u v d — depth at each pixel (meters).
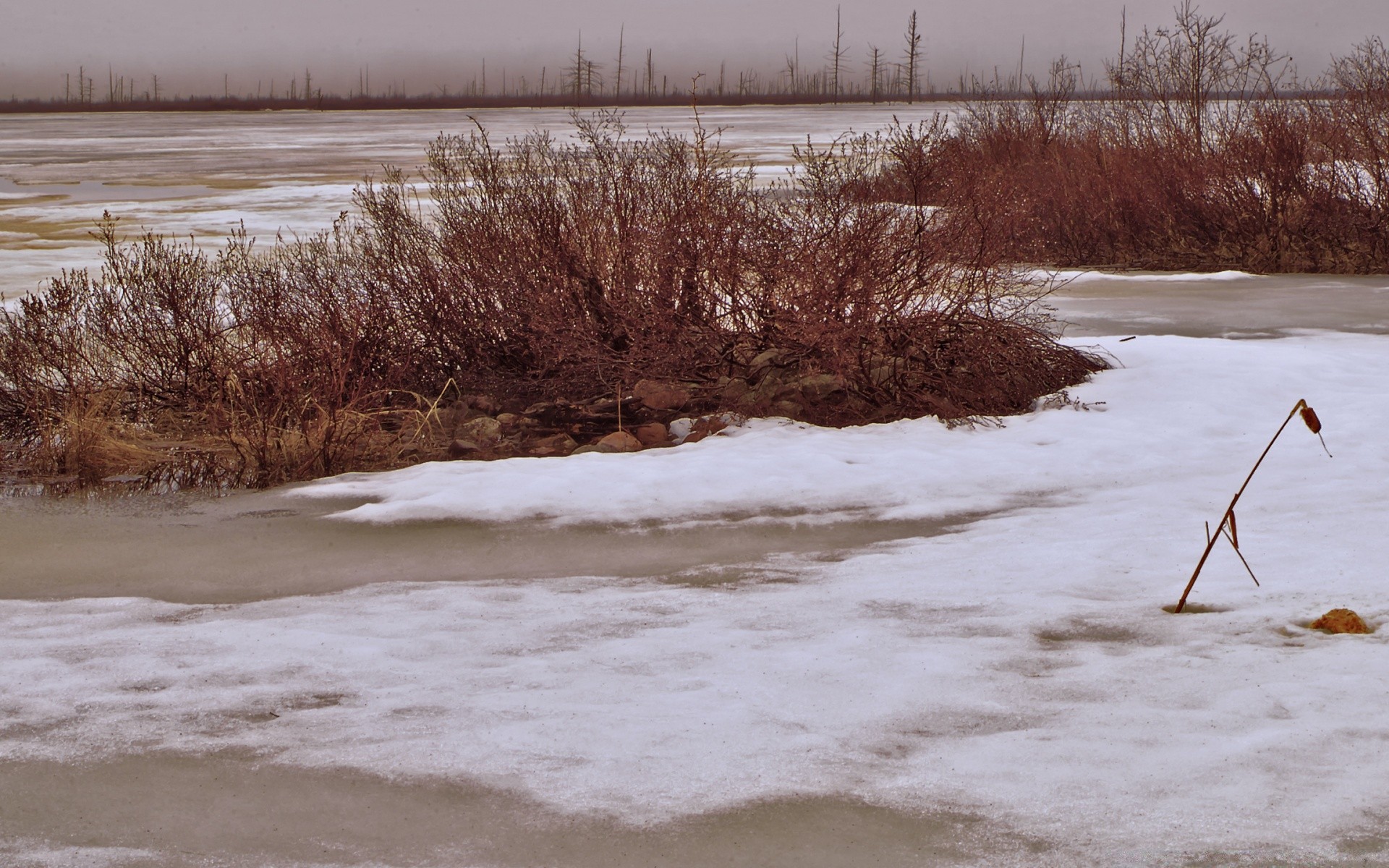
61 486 8.71
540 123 97.38
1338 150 22.70
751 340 10.96
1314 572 5.96
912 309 10.81
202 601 6.30
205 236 24.69
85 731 4.46
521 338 11.23
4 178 43.59
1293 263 20.94
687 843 3.59
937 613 5.64
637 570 6.70
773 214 11.05
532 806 3.82
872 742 4.21
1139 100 26.66
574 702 4.63
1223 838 3.46
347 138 78.81
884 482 8.29
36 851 3.63
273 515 7.88
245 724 4.50
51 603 6.27
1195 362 11.55
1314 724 4.14
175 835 3.71
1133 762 3.95
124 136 87.00
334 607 6.09
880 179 11.39
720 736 4.28
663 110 155.75
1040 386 10.84
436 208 14.22
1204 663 4.81
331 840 3.66
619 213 11.14
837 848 3.54
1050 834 3.55
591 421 10.45
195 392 10.25
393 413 10.40
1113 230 22.16
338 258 11.66
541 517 7.68
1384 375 11.33
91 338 10.68
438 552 7.08
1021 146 27.47
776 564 6.74
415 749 4.22
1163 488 8.05
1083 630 5.31
